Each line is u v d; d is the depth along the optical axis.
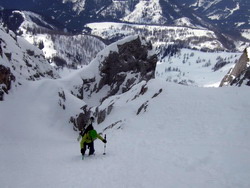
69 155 22.03
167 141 19.77
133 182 13.30
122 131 27.69
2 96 39.44
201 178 12.60
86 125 20.11
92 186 13.66
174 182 12.61
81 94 67.69
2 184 15.69
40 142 32.72
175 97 29.75
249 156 14.02
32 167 18.94
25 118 38.12
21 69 55.47
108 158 18.12
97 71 72.00
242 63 60.66
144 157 16.84
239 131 18.14
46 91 45.09
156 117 27.20
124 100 40.94
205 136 18.97
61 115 43.75
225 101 24.22
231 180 11.98
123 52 73.50
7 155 23.20
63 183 14.71
